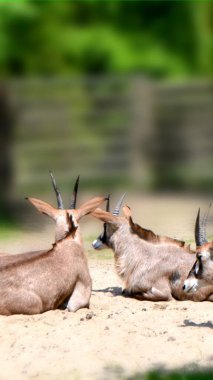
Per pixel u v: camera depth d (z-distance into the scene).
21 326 29.38
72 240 32.69
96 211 35.56
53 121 83.38
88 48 82.06
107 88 86.06
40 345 27.58
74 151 84.00
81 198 70.44
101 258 44.38
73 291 32.06
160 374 24.88
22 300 30.69
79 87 84.62
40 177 80.50
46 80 82.94
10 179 78.69
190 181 81.38
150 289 34.50
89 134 85.12
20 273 31.03
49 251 31.95
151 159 86.94
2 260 32.81
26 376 25.11
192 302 34.12
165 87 87.25
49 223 57.22
